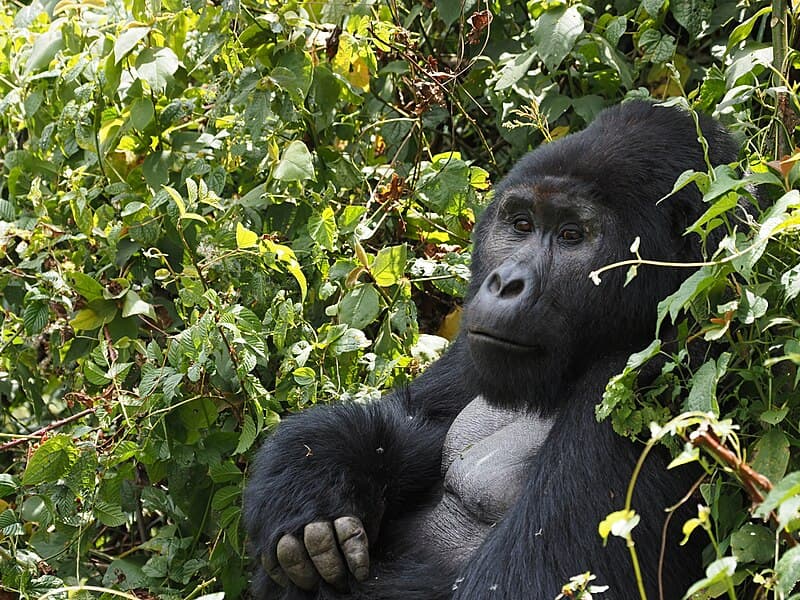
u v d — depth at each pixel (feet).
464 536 15.17
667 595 13.15
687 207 14.23
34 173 21.29
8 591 16.97
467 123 22.63
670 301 12.36
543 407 14.64
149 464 18.30
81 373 19.72
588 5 21.53
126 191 19.88
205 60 20.27
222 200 19.85
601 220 14.21
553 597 12.92
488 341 14.25
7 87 21.74
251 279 18.74
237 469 17.92
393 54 21.25
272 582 15.79
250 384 17.31
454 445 16.16
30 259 20.21
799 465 13.05
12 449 20.94
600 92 21.36
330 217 18.48
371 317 18.13
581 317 14.23
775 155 15.03
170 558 18.28
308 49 19.81
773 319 12.44
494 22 22.04
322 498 15.30
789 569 10.38
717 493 12.42
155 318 18.76
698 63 21.97
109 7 20.59
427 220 20.44
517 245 14.70
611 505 13.24
